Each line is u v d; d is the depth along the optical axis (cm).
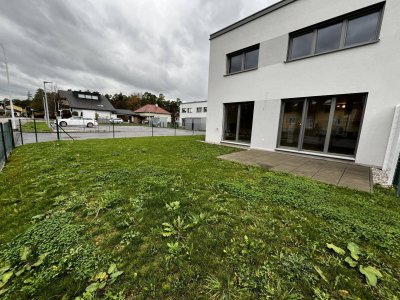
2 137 536
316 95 639
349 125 590
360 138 563
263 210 264
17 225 226
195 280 150
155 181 368
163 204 275
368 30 542
